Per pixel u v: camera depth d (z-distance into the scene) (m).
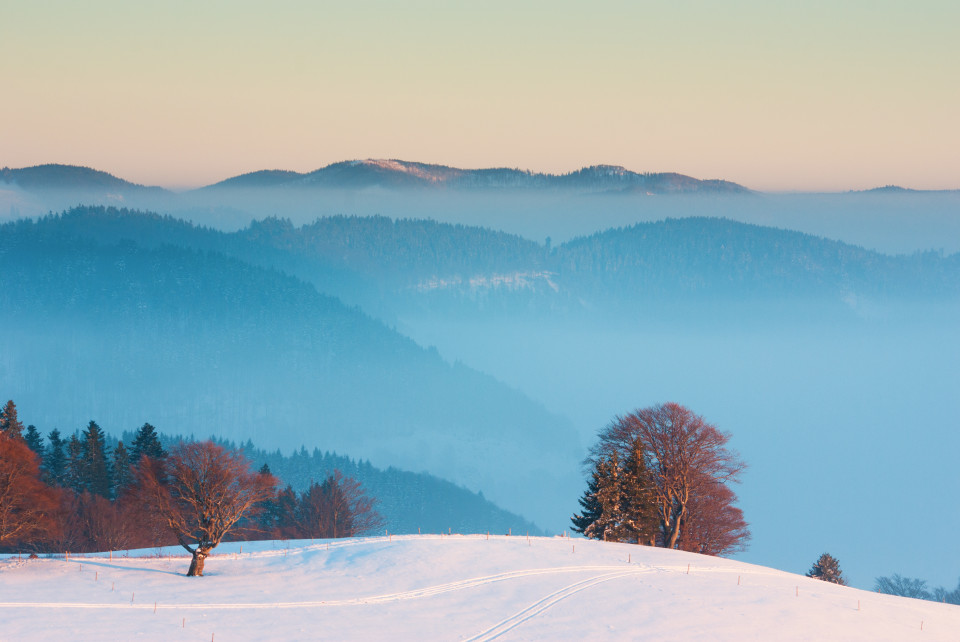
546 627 60.47
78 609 62.50
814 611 64.38
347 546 85.94
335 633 58.69
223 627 59.28
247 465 80.38
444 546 83.94
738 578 74.19
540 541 87.44
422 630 59.69
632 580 72.38
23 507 82.06
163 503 75.62
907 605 68.81
